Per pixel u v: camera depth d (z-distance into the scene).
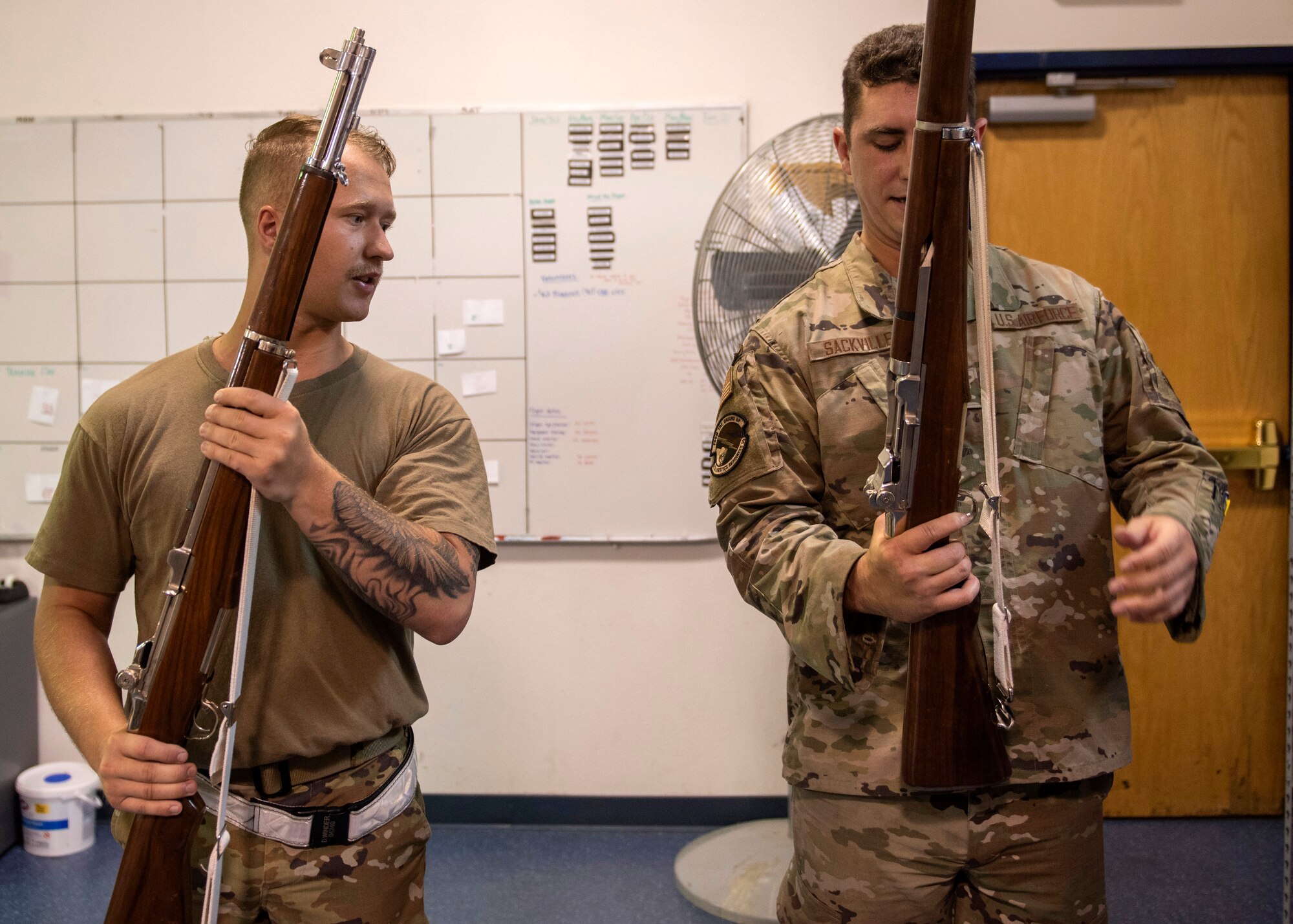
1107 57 2.61
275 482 0.95
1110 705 1.08
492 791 2.77
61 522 1.13
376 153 1.13
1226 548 2.74
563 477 2.72
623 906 2.31
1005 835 1.05
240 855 1.06
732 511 1.11
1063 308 1.12
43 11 2.71
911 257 0.88
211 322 2.71
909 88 1.03
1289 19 2.60
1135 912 2.23
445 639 1.12
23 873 2.47
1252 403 2.73
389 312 2.71
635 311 2.69
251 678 1.07
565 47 2.68
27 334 2.72
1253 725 2.76
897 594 0.90
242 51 2.70
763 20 2.65
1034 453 1.08
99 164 2.70
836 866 1.09
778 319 1.16
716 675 2.74
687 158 2.66
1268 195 2.70
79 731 1.05
